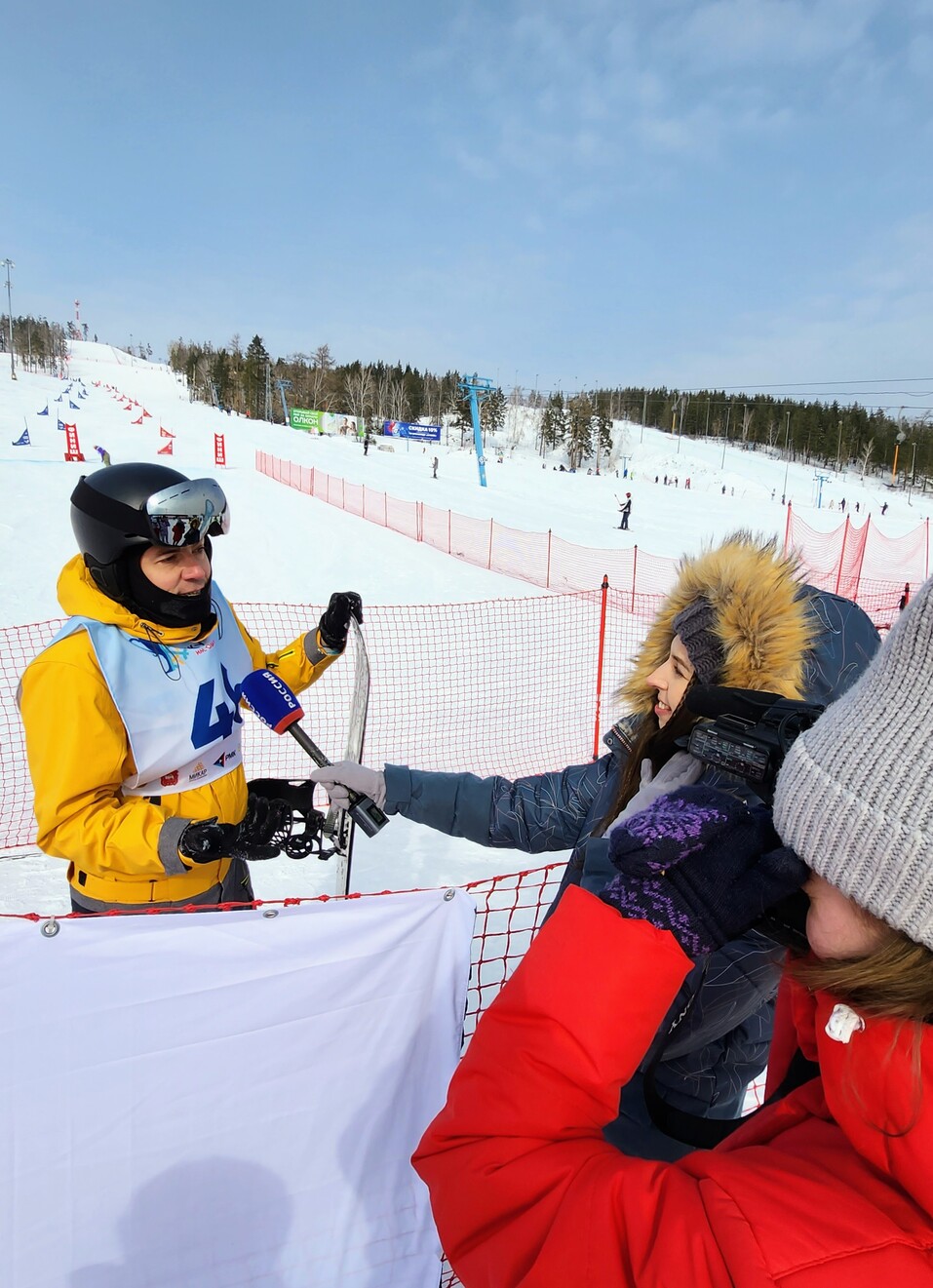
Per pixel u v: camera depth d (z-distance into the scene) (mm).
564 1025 735
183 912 1263
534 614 8516
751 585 1229
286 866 3664
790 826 690
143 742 1693
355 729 1634
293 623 7699
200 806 1837
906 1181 623
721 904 724
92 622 1667
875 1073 635
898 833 596
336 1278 1413
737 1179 658
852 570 17766
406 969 1405
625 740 1513
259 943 1302
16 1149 1233
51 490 15070
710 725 952
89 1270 1288
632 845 757
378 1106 1426
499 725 5496
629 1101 1231
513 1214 715
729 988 1096
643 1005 736
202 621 1872
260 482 20781
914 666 632
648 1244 630
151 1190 1303
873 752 626
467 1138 764
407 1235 1458
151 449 29641
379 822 1564
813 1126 771
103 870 1604
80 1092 1249
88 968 1222
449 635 7500
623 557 15328
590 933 751
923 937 605
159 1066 1281
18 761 4355
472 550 14984
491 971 2648
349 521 15453
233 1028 1311
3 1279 1251
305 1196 1393
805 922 755
